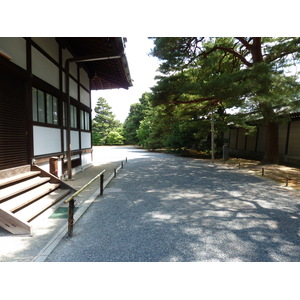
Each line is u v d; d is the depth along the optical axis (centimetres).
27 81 509
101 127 4906
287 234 327
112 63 839
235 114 1405
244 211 432
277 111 977
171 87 1077
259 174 890
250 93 892
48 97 647
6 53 409
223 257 264
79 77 948
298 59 899
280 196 545
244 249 282
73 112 886
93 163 1319
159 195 559
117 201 504
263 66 808
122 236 319
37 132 566
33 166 525
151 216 404
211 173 924
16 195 409
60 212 416
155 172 952
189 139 1773
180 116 1456
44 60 609
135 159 1598
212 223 369
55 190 523
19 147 484
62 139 734
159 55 1047
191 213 420
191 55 1087
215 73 1292
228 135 2141
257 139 1655
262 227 352
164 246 289
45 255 263
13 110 463
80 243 297
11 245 289
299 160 1183
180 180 766
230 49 1158
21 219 318
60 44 714
